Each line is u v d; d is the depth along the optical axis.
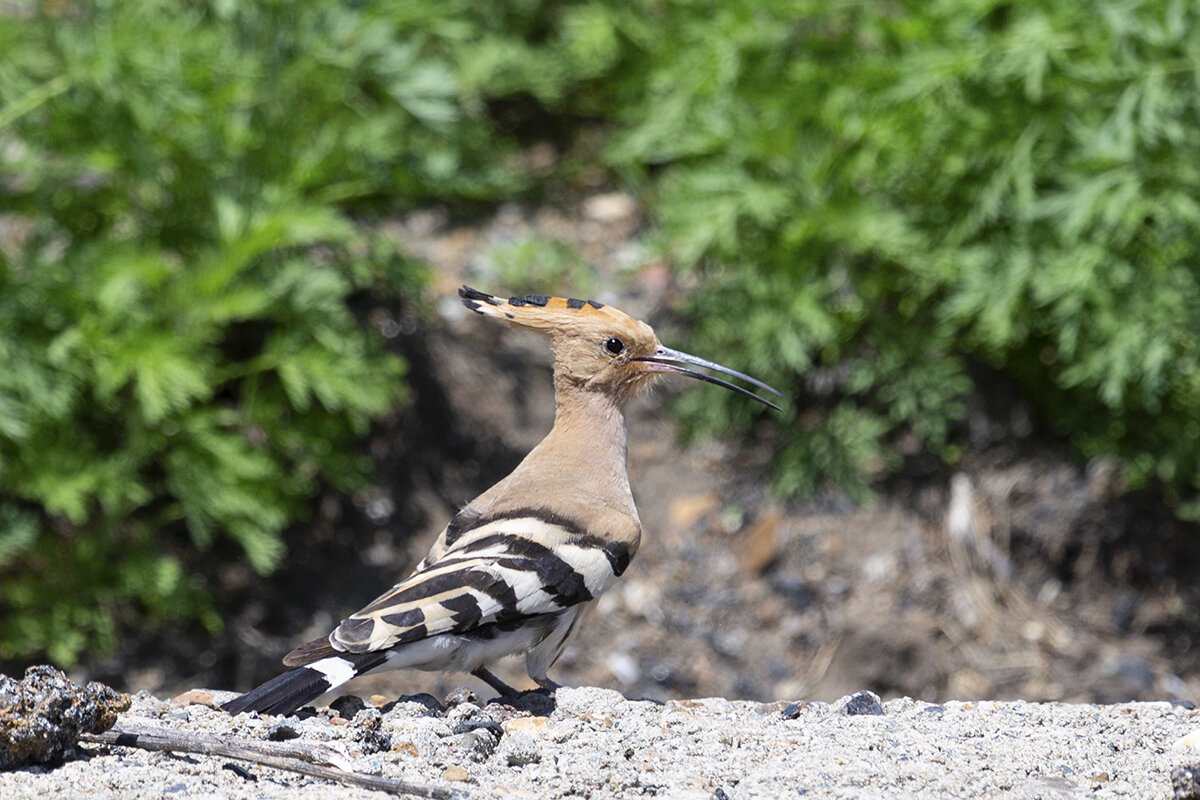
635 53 15.90
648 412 14.17
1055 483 13.46
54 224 12.65
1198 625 13.01
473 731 6.30
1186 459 13.09
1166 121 12.32
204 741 5.72
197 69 12.61
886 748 6.48
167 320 12.23
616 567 7.25
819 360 13.95
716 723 6.84
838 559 13.23
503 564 6.89
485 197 15.74
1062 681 12.42
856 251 13.37
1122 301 12.63
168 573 12.12
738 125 13.90
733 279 13.73
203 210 12.87
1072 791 5.99
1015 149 12.92
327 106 13.45
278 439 12.68
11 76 12.07
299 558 13.09
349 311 13.79
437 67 13.68
